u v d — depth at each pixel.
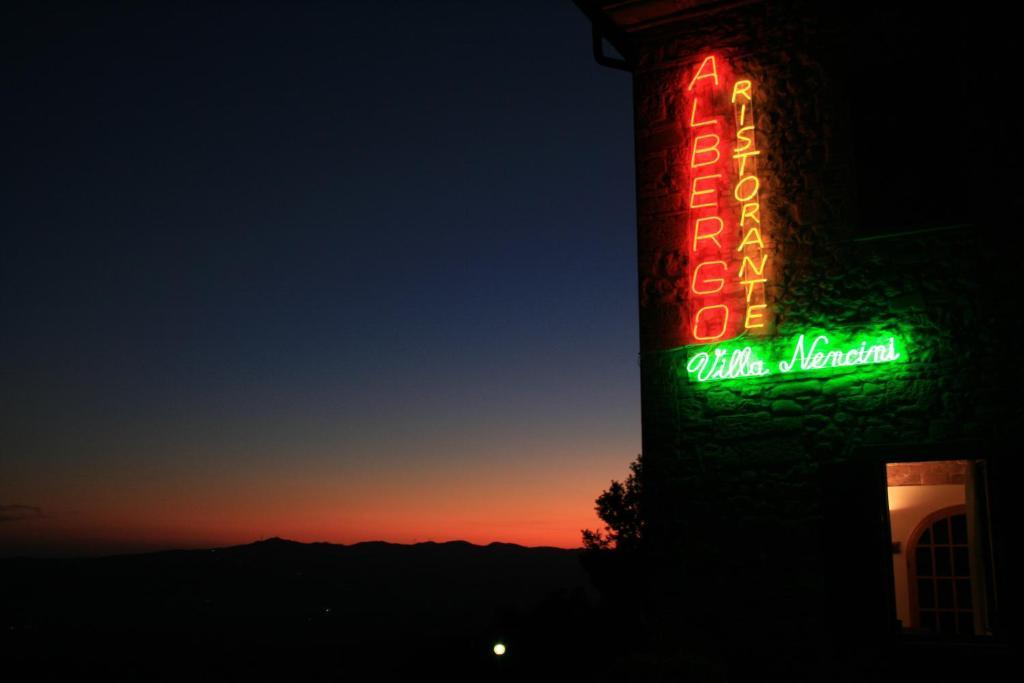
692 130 8.20
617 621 18.27
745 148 7.95
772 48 7.99
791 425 7.39
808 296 7.50
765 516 7.36
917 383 7.00
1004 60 7.11
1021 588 6.34
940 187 7.20
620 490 19.22
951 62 7.29
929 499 10.47
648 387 7.99
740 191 7.91
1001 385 6.76
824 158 7.62
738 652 7.23
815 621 7.04
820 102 7.72
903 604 10.41
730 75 8.12
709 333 7.82
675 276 8.05
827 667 6.92
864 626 6.80
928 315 7.06
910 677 6.59
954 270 7.04
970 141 7.11
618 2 8.24
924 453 6.84
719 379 7.73
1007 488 6.51
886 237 7.29
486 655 21.88
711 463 7.63
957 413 6.84
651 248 8.19
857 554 6.92
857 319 7.29
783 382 7.49
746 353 7.64
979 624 8.82
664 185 8.23
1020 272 6.85
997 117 7.06
